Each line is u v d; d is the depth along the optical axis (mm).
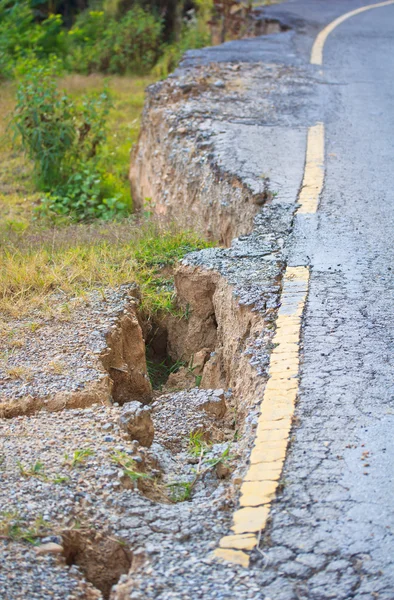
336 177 7492
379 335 4520
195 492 3652
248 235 6215
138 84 19828
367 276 5305
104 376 4512
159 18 23766
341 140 8836
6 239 7922
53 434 3854
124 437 3877
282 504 3207
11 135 14211
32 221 10109
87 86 18891
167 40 24703
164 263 6398
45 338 4969
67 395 4289
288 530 3066
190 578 2865
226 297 5379
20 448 3695
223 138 8852
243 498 3266
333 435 3625
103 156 13086
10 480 3408
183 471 3844
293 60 13641
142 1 24953
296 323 4680
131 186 12172
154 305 6000
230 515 3236
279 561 2920
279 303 4961
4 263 6273
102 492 3379
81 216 10406
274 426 3713
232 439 4348
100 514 3246
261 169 7734
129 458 3631
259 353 4453
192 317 5957
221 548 3014
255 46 15039
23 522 3139
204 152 8602
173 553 3008
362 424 3699
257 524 3111
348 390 3971
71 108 12672
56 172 12227
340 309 4836
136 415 4016
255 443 3609
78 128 12828
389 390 3971
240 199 7285
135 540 3107
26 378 4457
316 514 3141
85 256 6438
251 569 2900
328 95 11125
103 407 4180
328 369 4168
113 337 5059
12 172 13023
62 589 2846
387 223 6309
